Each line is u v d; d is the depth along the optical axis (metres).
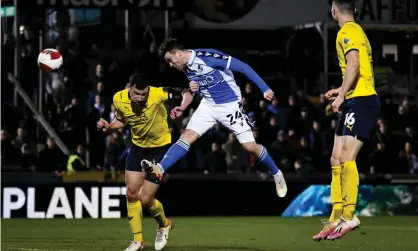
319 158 34.78
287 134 35.62
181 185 32.59
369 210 34.00
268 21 38.16
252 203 33.16
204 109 18.95
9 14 32.69
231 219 31.50
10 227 26.88
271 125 34.91
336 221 17.97
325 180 33.72
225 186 32.97
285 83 38.00
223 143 34.28
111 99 34.78
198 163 33.62
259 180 33.25
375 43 39.53
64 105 35.09
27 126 34.03
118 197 31.69
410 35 39.69
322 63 38.62
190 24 37.53
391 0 37.41
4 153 32.19
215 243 21.67
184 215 32.59
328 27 37.50
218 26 37.97
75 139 33.53
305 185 33.53
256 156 19.64
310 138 35.09
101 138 33.53
